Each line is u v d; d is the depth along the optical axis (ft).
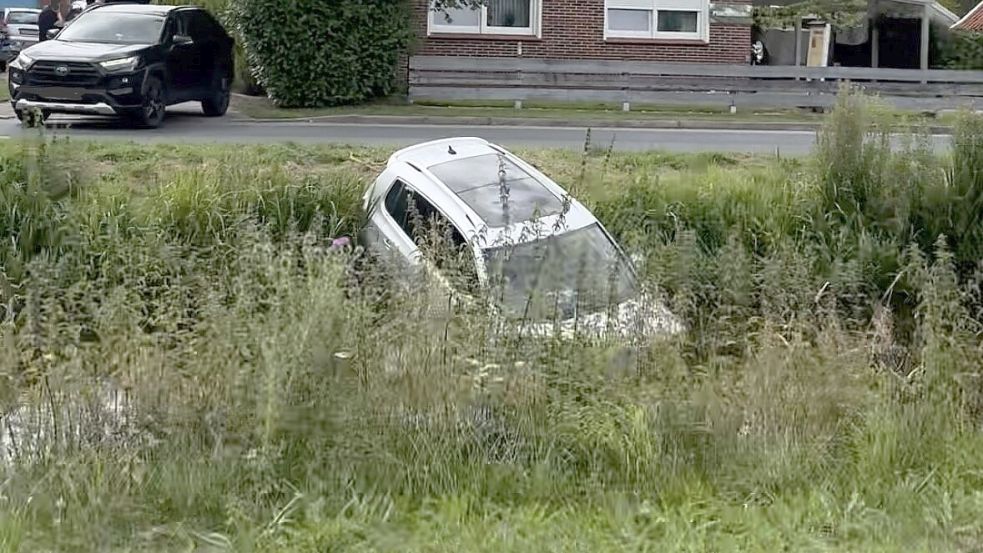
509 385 22.33
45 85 58.49
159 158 45.27
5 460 20.51
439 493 20.66
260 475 20.35
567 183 43.65
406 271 24.58
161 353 21.81
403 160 37.04
